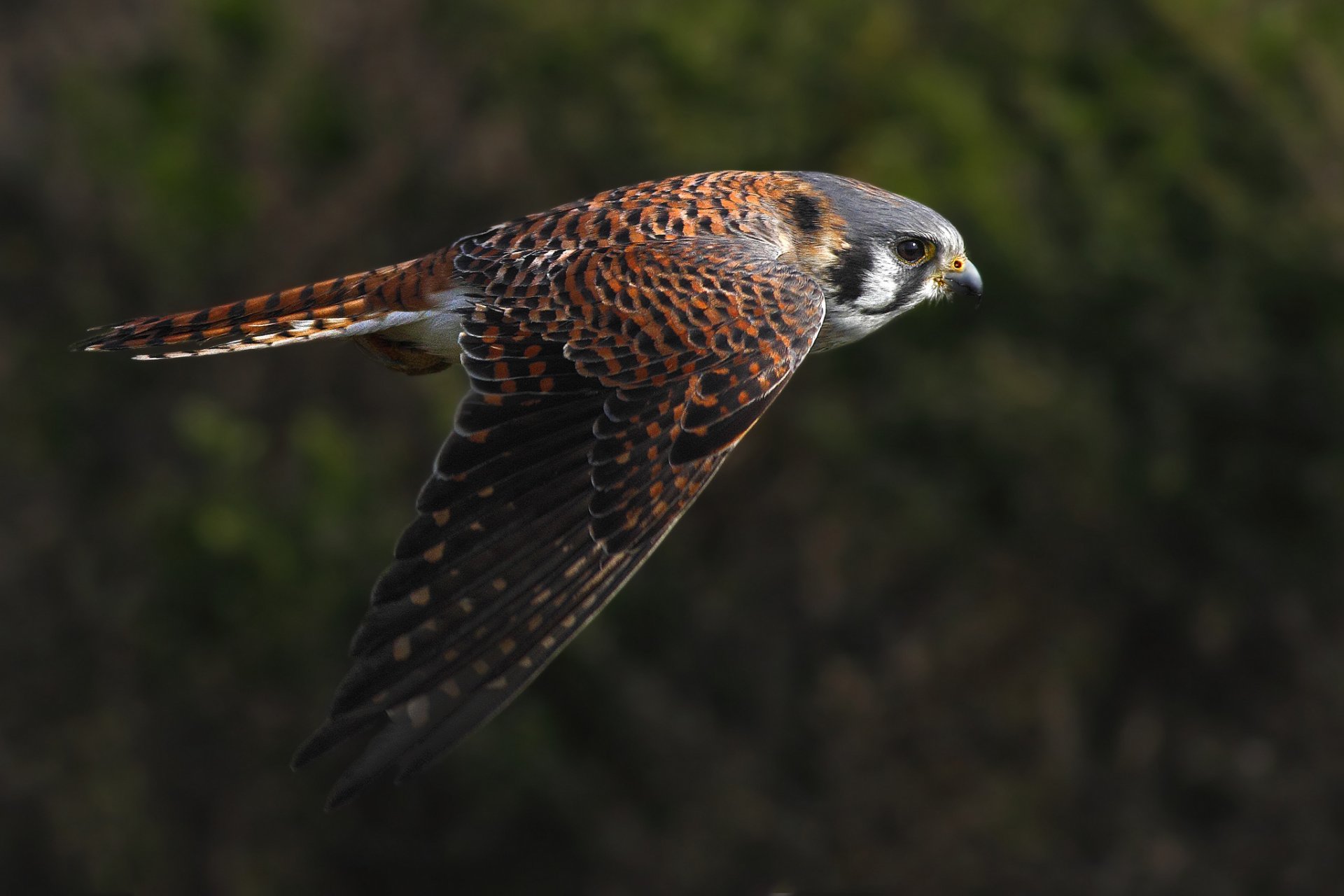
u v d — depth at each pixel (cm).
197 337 608
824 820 1422
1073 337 1471
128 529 1578
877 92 1520
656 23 1559
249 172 1681
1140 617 1477
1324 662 1445
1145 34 1555
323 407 1579
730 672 1462
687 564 1487
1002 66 1559
